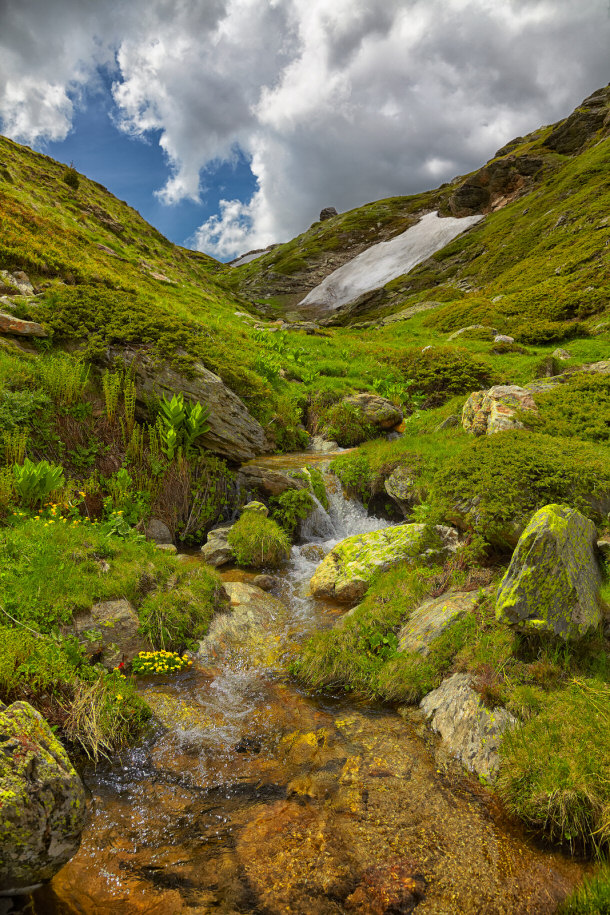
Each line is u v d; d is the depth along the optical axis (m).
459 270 62.53
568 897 3.45
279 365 20.23
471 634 6.18
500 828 4.08
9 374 10.98
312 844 3.96
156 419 12.21
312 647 6.72
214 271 117.25
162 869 3.73
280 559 10.18
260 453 14.82
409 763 4.83
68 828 3.51
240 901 3.49
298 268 91.19
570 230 49.12
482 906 3.44
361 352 27.83
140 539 9.12
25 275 16.98
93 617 6.45
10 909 3.30
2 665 4.86
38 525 7.85
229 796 4.50
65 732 4.85
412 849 3.90
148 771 4.79
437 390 21.62
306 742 5.23
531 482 8.07
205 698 6.00
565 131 74.69
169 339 14.38
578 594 5.47
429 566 8.29
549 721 4.67
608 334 29.23
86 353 12.56
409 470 11.75
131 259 35.88
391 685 5.94
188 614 7.22
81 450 10.75
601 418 12.63
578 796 4.02
